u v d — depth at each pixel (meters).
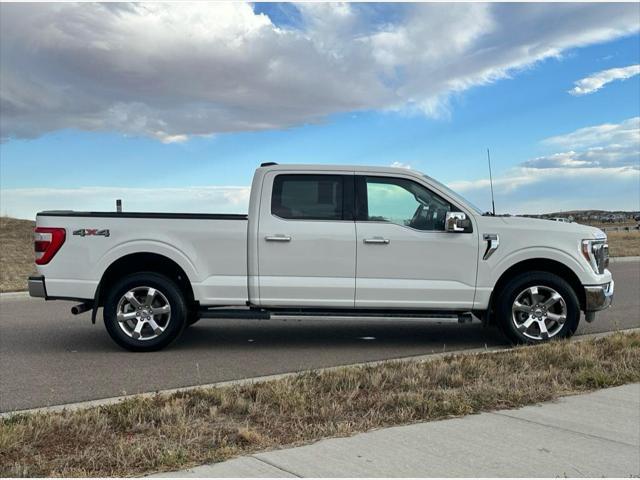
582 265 7.41
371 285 7.35
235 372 6.45
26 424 4.34
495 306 7.55
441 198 7.51
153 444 3.94
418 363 6.05
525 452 3.93
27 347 7.88
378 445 4.02
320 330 9.08
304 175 7.49
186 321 8.00
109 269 7.57
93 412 4.58
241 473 3.58
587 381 5.44
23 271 18.02
